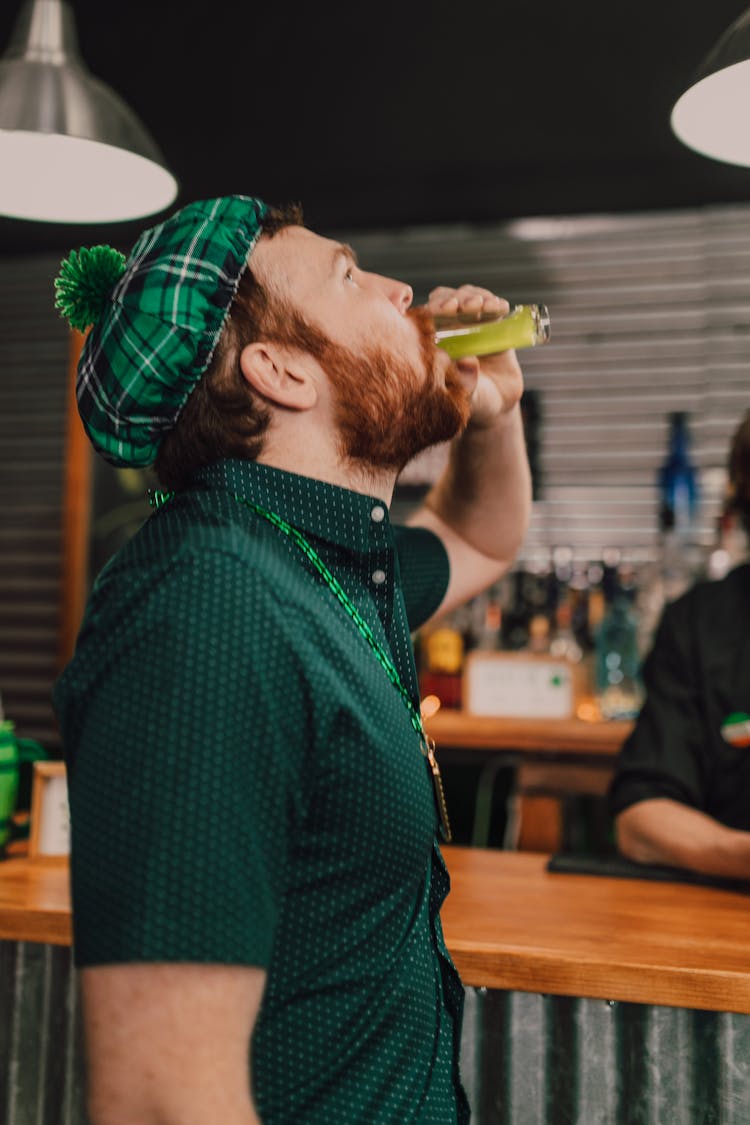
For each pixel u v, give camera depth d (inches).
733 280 128.0
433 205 130.3
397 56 112.0
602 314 131.9
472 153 122.4
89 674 30.2
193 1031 26.5
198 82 117.3
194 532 32.1
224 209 36.9
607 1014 46.5
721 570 117.4
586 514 130.6
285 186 129.6
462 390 40.9
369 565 38.4
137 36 112.1
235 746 28.2
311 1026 31.6
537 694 108.0
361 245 138.9
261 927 27.7
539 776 106.4
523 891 59.7
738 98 69.2
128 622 30.0
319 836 31.6
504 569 60.2
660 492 128.7
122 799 27.7
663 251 130.3
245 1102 26.9
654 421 129.6
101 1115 26.9
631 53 108.3
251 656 29.2
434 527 60.4
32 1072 51.9
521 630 121.0
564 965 46.3
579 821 110.7
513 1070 47.6
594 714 108.0
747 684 68.9
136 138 80.5
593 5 103.8
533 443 132.0
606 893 59.3
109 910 27.1
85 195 85.8
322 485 36.8
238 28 110.4
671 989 44.8
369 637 36.3
